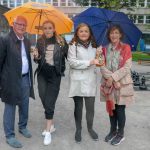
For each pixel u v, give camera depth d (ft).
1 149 16.84
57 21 19.27
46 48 17.74
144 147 17.72
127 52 16.96
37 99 28.14
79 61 16.99
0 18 99.25
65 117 22.90
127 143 18.17
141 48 109.81
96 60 16.83
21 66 16.65
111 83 16.85
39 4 18.51
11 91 16.49
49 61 17.63
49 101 18.13
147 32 150.20
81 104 17.93
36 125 20.83
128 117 23.18
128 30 19.54
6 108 17.12
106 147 17.51
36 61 17.98
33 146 17.38
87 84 17.37
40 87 18.20
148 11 151.33
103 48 17.47
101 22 20.63
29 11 19.10
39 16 19.42
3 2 166.50
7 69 16.43
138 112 24.71
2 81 16.58
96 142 18.15
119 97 16.90
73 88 17.40
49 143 17.71
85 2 74.79
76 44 17.28
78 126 18.15
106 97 17.29
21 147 17.15
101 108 25.48
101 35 20.59
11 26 16.80
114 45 17.20
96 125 21.15
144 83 35.60
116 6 64.95
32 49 17.63
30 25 19.70
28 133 18.65
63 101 27.99
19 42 16.65
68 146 17.54
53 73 17.78
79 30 17.24
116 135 18.15
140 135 19.56
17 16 16.98
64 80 40.34
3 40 16.24
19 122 18.76
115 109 17.70
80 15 21.45
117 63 16.94
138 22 152.76
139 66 64.44
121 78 16.87
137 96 31.07
